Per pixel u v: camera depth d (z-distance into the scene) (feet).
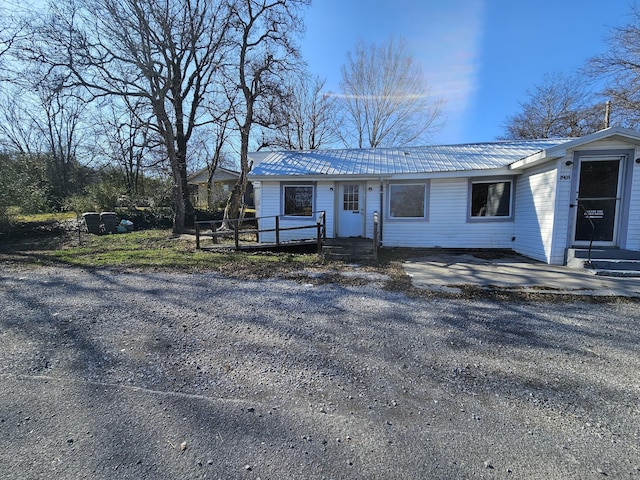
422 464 6.34
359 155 43.27
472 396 8.77
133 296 18.06
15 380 9.41
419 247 36.60
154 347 11.66
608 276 22.12
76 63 39.68
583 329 13.43
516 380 9.57
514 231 33.83
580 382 9.45
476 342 12.19
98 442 6.89
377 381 9.51
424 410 8.14
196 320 14.39
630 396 8.73
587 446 6.86
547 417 7.86
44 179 60.49
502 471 6.16
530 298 17.65
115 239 41.34
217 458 6.48
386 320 14.51
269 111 52.70
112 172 67.00
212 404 8.31
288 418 7.77
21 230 43.04
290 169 38.50
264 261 28.53
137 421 7.60
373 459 6.47
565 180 25.77
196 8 49.32
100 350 11.39
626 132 23.11
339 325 13.89
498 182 34.12
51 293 18.56
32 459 6.39
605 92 56.03
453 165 35.60
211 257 30.09
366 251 30.89
